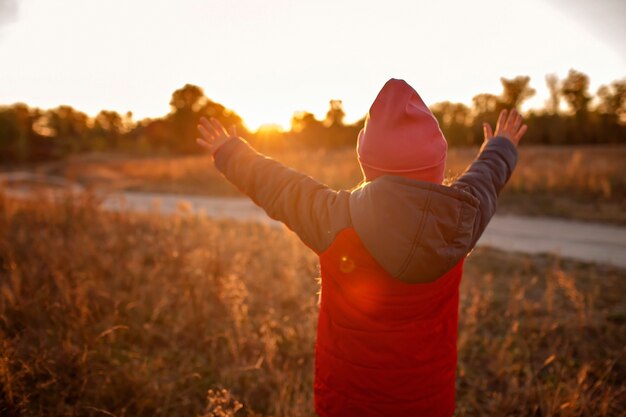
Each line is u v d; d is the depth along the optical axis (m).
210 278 3.96
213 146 1.46
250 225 8.17
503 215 10.30
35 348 2.68
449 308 1.35
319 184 1.31
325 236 1.24
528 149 28.42
